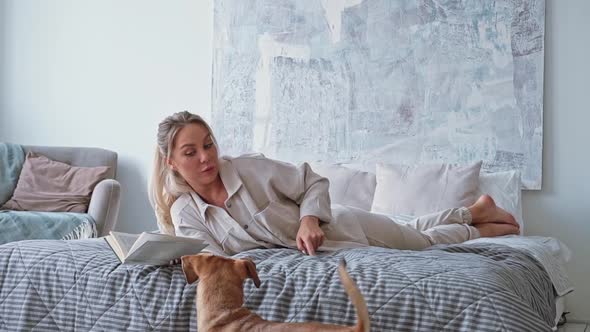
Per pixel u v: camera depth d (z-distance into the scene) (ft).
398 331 5.97
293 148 14.61
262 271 6.65
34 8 16.29
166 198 8.71
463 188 12.57
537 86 13.39
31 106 16.26
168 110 15.61
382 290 6.13
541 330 5.79
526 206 13.56
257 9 14.87
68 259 7.04
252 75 14.87
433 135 13.88
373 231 8.96
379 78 14.20
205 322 5.69
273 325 5.46
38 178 14.73
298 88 14.62
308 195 8.36
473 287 5.96
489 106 13.62
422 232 10.19
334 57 14.44
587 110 13.26
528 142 13.42
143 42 15.76
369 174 13.43
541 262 9.03
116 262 7.02
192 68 15.47
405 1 14.08
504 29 13.56
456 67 13.80
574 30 13.34
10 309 6.92
